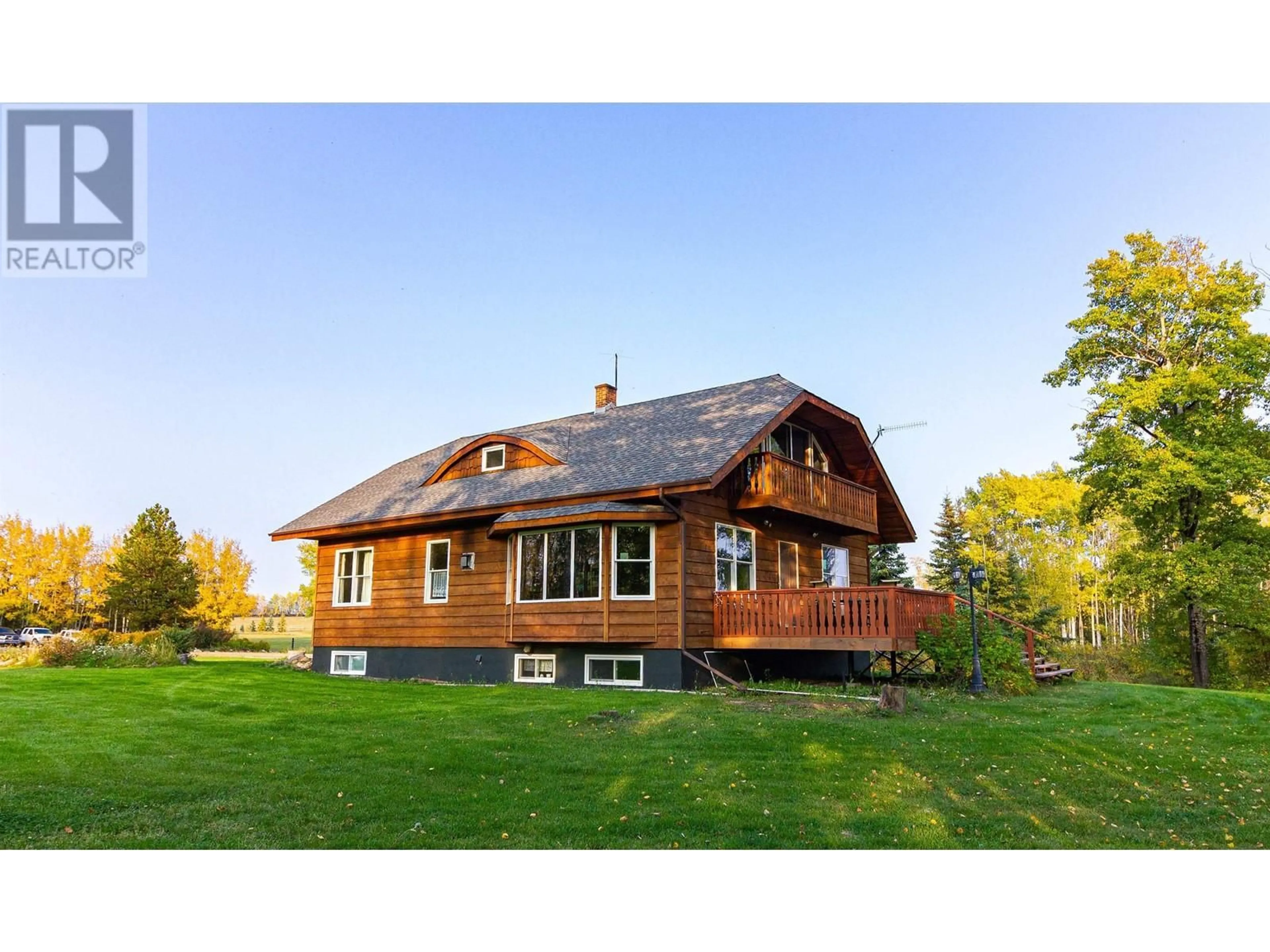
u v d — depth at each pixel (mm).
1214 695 15414
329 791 7359
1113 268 29359
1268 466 25844
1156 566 27656
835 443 21141
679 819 6781
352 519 20859
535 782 7770
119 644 25984
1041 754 9305
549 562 17047
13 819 6402
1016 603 38250
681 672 15055
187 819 6578
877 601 14609
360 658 21219
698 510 16062
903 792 7746
